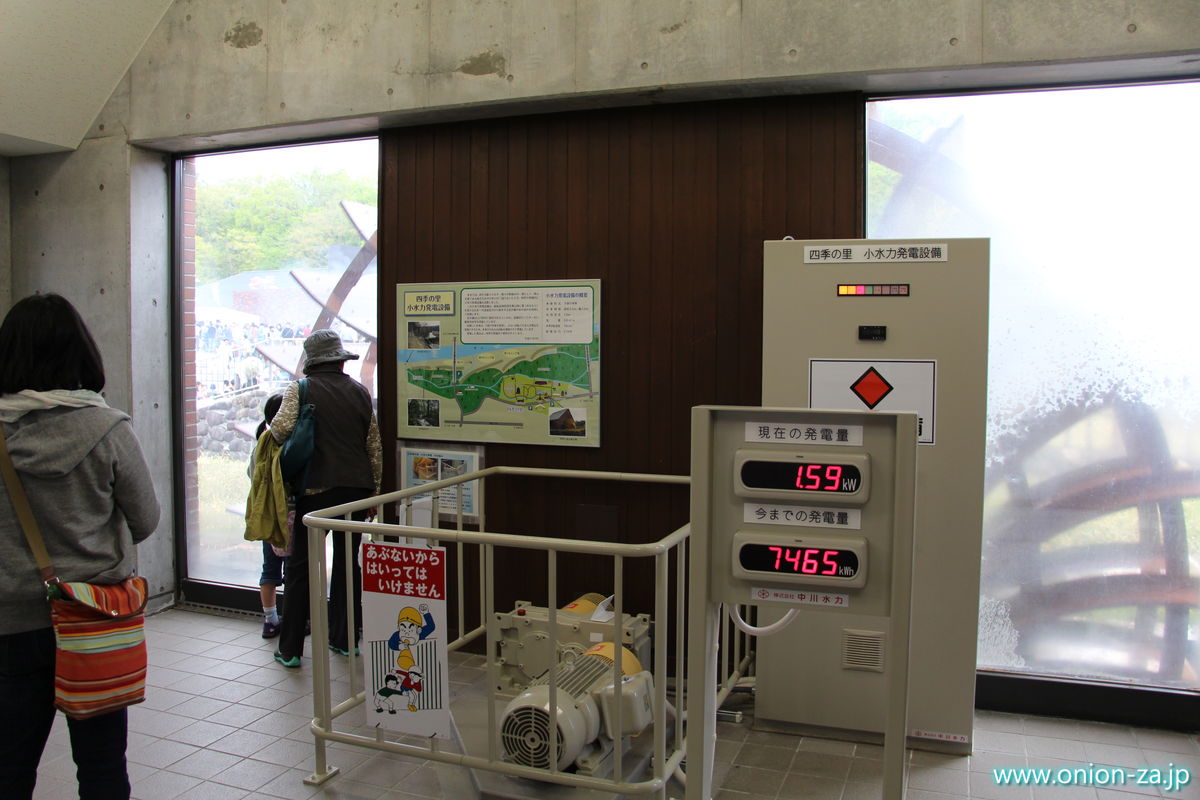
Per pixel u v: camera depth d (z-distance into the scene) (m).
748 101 3.84
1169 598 3.49
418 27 4.15
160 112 4.73
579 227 4.11
